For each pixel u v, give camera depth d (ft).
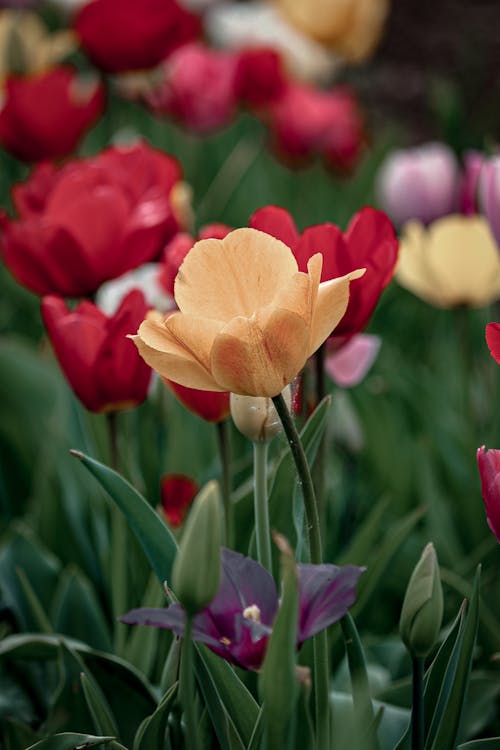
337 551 5.19
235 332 3.27
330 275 3.71
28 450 5.63
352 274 3.34
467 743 3.76
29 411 5.75
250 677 3.87
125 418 4.67
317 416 3.77
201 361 3.32
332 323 3.35
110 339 3.96
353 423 5.23
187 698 3.34
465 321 5.39
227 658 3.36
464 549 5.48
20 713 4.37
